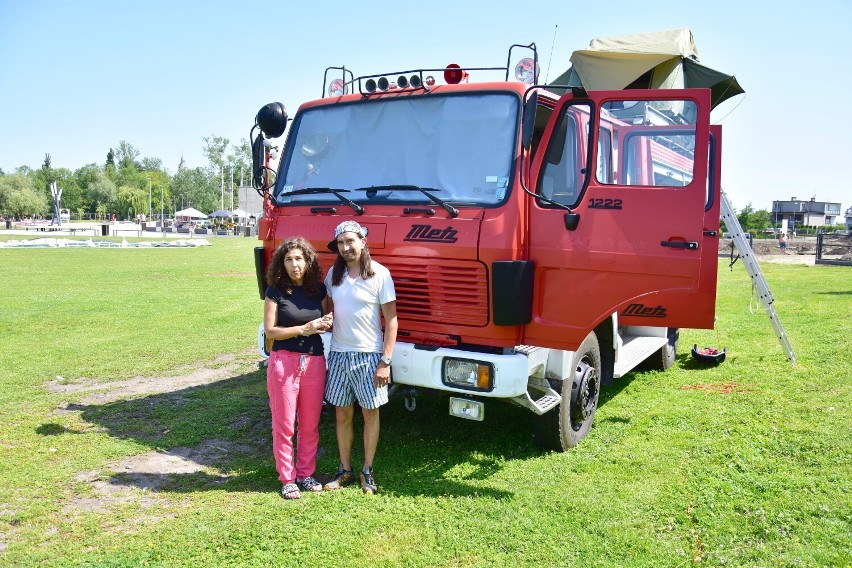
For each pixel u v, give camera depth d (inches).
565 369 210.5
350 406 191.8
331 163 222.8
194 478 198.4
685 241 177.2
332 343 189.6
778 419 244.2
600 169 227.8
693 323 214.5
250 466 208.5
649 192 180.5
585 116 221.5
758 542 156.9
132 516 172.4
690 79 374.6
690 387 302.8
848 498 177.2
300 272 184.5
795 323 452.1
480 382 185.2
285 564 147.6
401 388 211.0
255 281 751.1
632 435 236.7
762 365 332.8
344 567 146.8
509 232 184.7
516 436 235.9
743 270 954.1
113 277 777.6
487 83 202.5
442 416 258.7
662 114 218.8
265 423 251.3
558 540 158.9
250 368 344.2
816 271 911.7
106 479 197.0
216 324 470.9
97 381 314.7
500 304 184.5
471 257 187.2
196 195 5044.3
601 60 364.2
